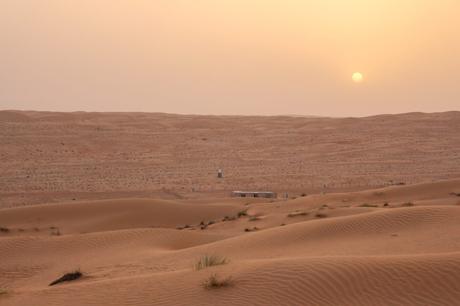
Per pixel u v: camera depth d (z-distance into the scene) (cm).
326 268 1311
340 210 3459
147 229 3059
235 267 1430
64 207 4503
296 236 2323
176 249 2688
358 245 2031
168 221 4338
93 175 7488
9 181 6988
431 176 7075
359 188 6412
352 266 1311
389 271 1278
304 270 1312
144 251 2509
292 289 1229
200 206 4625
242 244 2294
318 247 2086
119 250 2631
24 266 2538
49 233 3884
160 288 1355
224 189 6562
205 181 7069
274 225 3416
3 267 2539
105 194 6284
